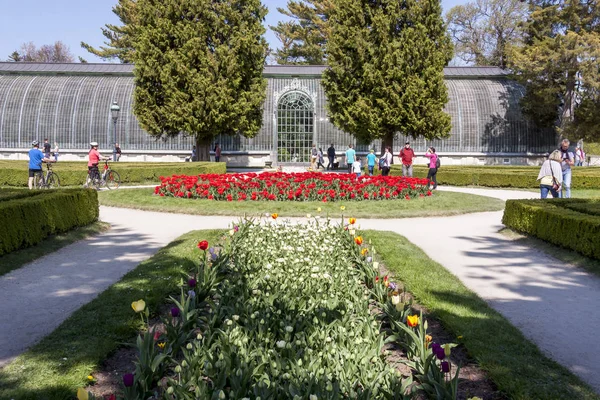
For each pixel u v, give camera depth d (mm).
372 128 33219
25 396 3988
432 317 6367
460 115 42719
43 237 10508
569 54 35219
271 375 3916
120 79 43438
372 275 7055
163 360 4266
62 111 41844
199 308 5699
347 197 18203
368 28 33781
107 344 5121
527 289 7879
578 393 4246
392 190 18766
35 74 43375
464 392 4395
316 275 6434
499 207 18375
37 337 5496
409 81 32469
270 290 6074
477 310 6473
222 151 42656
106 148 41938
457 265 9516
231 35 32969
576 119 38000
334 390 3531
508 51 40125
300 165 42719
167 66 31656
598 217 10227
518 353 5109
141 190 20797
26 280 7949
